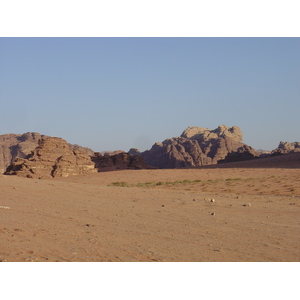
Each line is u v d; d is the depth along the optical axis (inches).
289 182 1347.2
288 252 389.7
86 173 2896.2
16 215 581.6
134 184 1745.8
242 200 853.8
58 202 757.3
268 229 511.5
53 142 2910.9
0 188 951.6
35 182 1172.5
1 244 390.0
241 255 375.9
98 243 412.2
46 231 466.3
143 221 560.1
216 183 1509.6
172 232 483.2
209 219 586.6
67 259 344.5
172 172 2433.6
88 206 710.5
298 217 615.8
